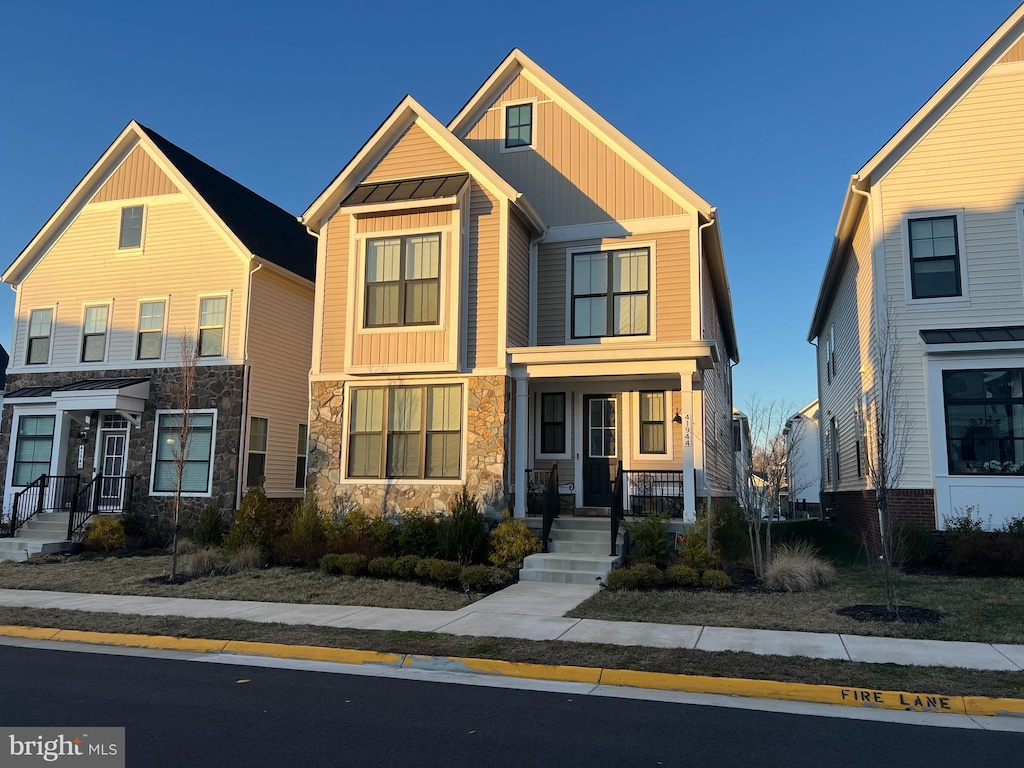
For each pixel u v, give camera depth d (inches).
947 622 357.4
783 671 280.7
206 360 736.3
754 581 471.2
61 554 659.4
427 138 615.2
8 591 494.0
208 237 759.7
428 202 574.2
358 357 594.2
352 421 602.2
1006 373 544.1
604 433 627.2
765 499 564.4
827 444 1043.9
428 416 585.3
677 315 594.6
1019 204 569.3
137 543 691.4
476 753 205.9
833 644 322.0
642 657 303.1
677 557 504.7
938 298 574.9
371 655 320.5
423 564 481.4
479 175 591.2
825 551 647.8
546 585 481.4
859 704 255.1
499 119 670.5
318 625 374.0
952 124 589.6
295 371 808.9
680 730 227.0
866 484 666.8
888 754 206.4
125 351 769.6
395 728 228.1
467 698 263.1
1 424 781.9
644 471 606.2
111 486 754.2
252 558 546.9
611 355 549.6
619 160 631.2
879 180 601.3
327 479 598.2
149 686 280.4
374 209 589.9
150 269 775.1
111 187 805.9
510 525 532.1
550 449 634.2
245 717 239.5
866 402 665.6
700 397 578.6
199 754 204.5
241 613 408.5
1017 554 473.4
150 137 792.3
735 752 207.6
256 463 739.4
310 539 558.3
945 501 540.7
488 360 572.4
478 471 564.1
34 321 811.4
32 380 796.6
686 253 600.4
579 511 612.7
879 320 585.0
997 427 541.0
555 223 637.9
